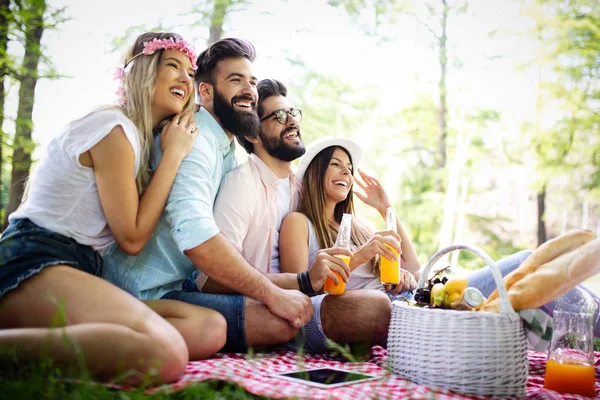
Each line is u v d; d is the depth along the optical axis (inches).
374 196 123.2
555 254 76.9
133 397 59.0
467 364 72.0
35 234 73.7
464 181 505.0
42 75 342.3
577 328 77.4
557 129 475.2
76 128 77.3
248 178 101.2
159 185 82.4
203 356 82.1
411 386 71.5
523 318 75.0
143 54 89.7
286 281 92.0
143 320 66.9
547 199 506.3
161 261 88.4
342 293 92.3
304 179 112.0
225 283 84.1
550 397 70.9
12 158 326.3
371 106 512.7
